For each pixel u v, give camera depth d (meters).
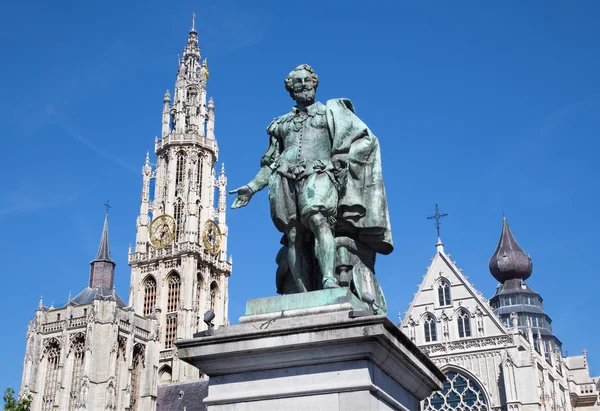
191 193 151.12
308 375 6.39
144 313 143.88
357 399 6.13
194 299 142.50
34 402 121.88
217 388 6.67
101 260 141.50
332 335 6.30
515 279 109.94
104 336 123.19
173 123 161.75
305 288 7.54
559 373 79.12
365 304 7.15
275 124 8.27
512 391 65.75
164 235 148.50
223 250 154.38
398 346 6.48
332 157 7.84
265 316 6.88
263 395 6.42
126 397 122.12
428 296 73.44
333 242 7.32
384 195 7.91
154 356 130.50
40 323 126.81
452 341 70.25
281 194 7.74
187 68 167.00
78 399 117.38
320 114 7.99
